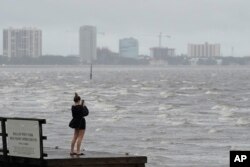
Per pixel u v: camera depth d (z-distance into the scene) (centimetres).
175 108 12100
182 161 5797
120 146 6806
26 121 3647
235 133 8025
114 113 10862
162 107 12250
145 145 6894
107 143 7019
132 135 7756
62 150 4078
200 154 6238
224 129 8475
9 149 3747
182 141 7250
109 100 14512
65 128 8325
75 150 4075
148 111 11338
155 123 9200
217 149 6581
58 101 13850
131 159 3725
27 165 3700
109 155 3788
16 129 3700
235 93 18025
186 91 18850
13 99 14625
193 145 6912
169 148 6662
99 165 3675
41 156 3594
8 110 11381
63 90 19088
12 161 3731
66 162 3616
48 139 7188
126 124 9031
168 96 16188
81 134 3822
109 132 8038
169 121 9519
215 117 10275
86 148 6606
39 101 13875
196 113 11044
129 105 12888
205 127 8706
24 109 11606
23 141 3672
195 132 8112
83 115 3819
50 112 10944
